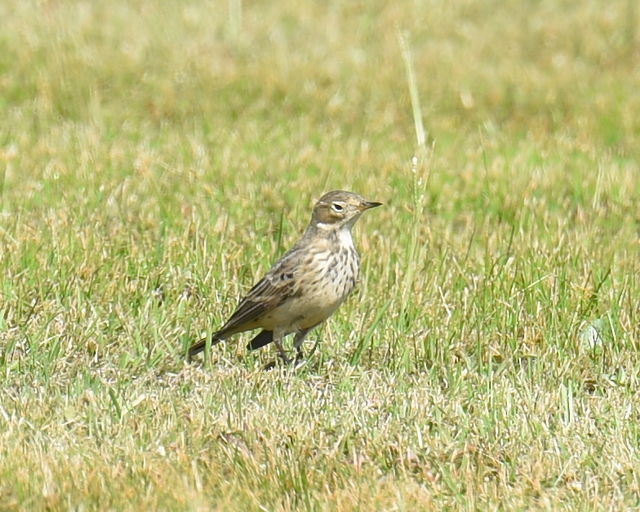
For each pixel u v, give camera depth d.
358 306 12.91
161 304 12.90
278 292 11.43
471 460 9.59
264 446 9.61
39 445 9.50
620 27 26.17
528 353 11.99
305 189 16.86
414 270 13.16
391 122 20.86
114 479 8.94
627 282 13.34
